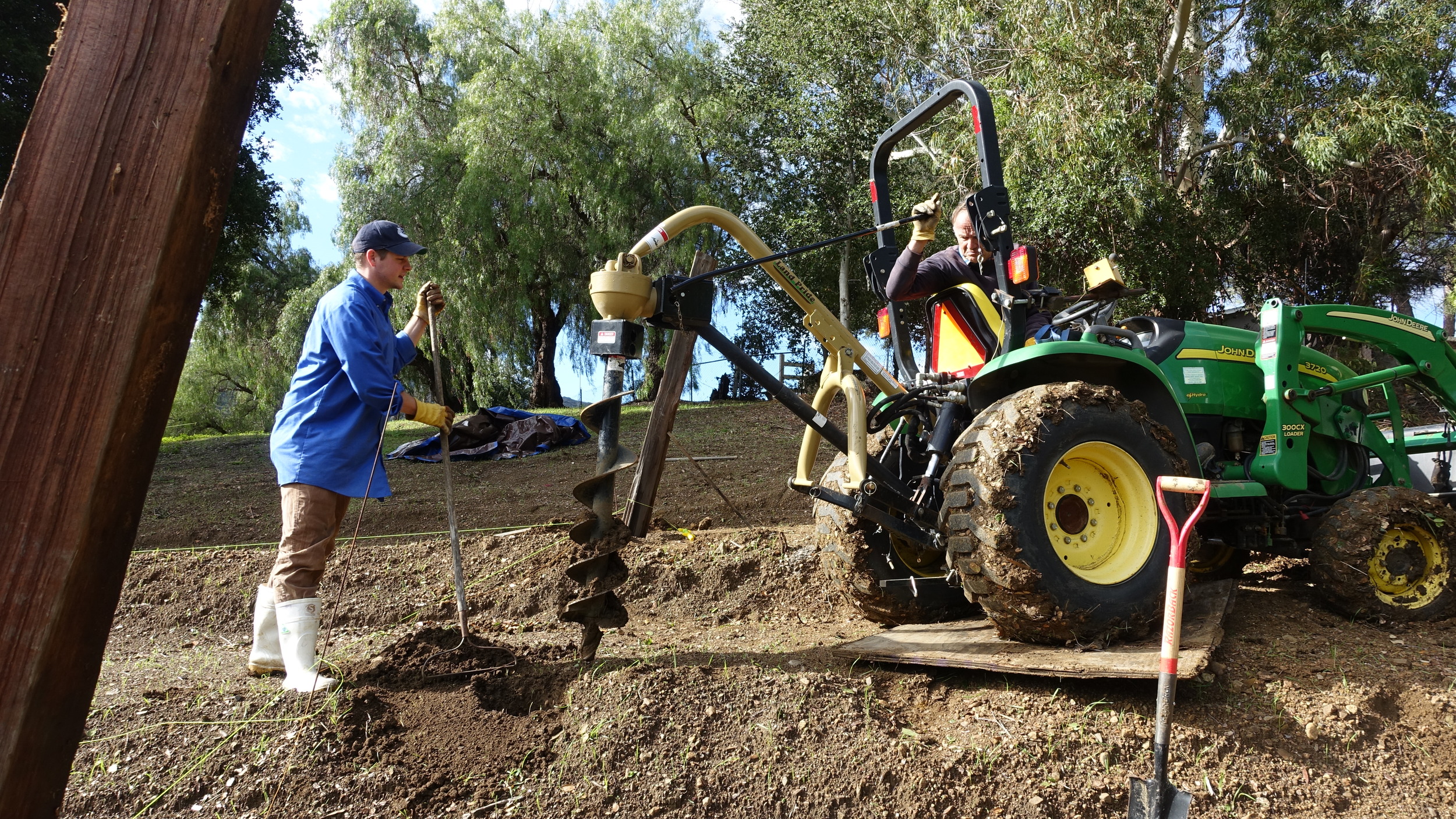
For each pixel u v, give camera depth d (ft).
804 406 11.43
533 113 68.64
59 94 5.26
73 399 5.19
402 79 75.82
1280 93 47.06
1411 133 44.04
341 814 8.70
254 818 8.63
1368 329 15.53
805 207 69.72
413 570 17.03
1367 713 10.55
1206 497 6.91
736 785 9.14
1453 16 48.52
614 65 71.36
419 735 9.74
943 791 9.09
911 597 13.39
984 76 52.19
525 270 67.46
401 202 68.33
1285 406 14.38
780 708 10.02
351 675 10.95
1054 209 43.96
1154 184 43.96
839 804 8.98
